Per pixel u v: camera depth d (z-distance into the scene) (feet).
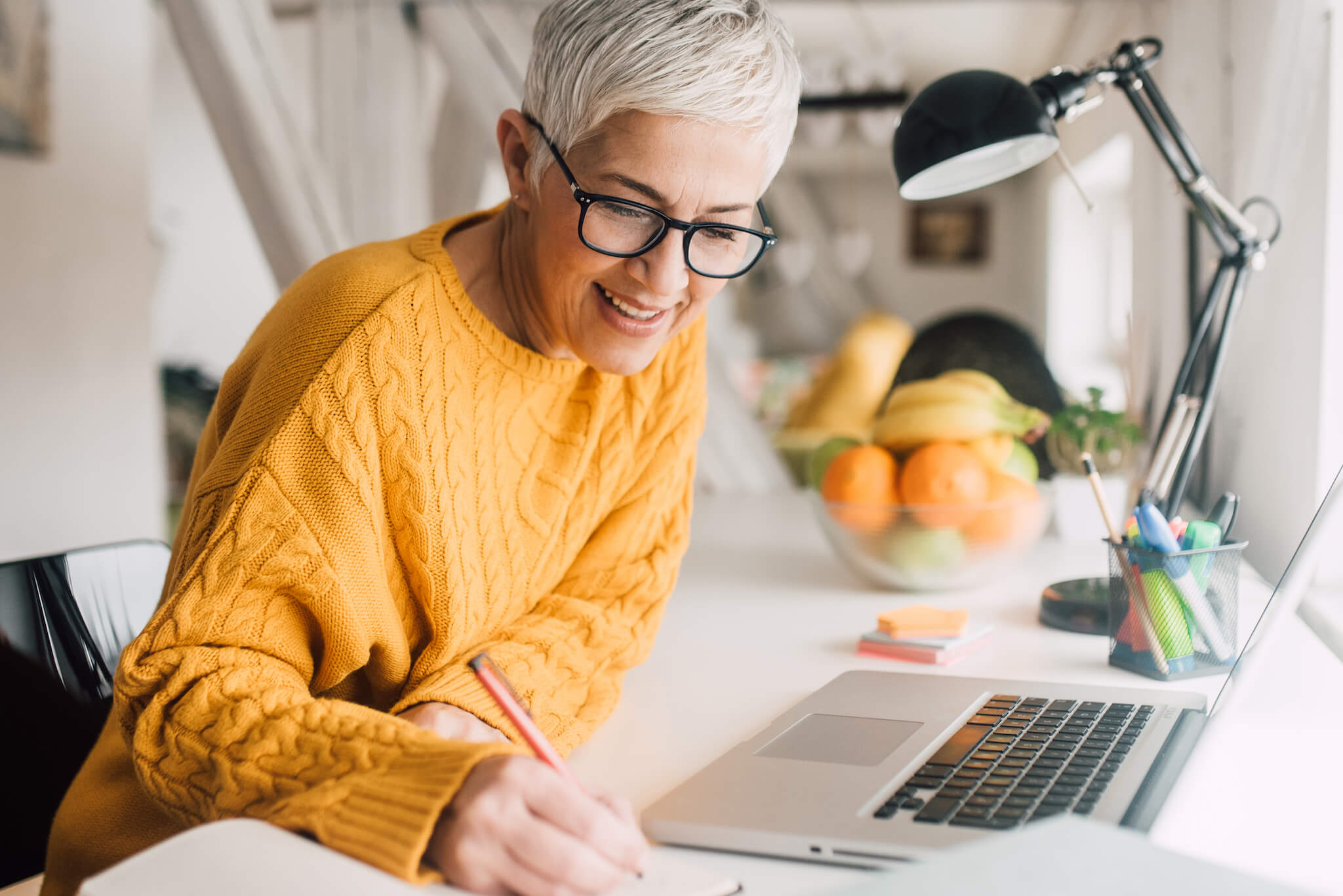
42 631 3.35
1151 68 6.64
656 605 3.47
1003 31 17.28
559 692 2.97
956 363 5.31
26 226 7.97
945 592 4.51
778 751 2.64
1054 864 1.73
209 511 2.64
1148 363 6.30
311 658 2.70
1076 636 3.84
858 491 4.34
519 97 7.38
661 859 2.03
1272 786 2.52
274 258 7.32
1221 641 3.30
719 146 2.55
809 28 17.74
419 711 2.67
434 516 2.82
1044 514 4.35
